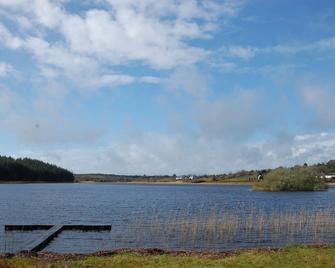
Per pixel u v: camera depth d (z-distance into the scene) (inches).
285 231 1660.9
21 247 1353.3
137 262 899.4
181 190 7623.0
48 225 1892.2
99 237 1612.9
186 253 1021.2
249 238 1525.6
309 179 5703.7
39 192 6048.2
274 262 880.9
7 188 7500.0
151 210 2947.8
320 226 1756.9
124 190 7657.5
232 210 2842.0
